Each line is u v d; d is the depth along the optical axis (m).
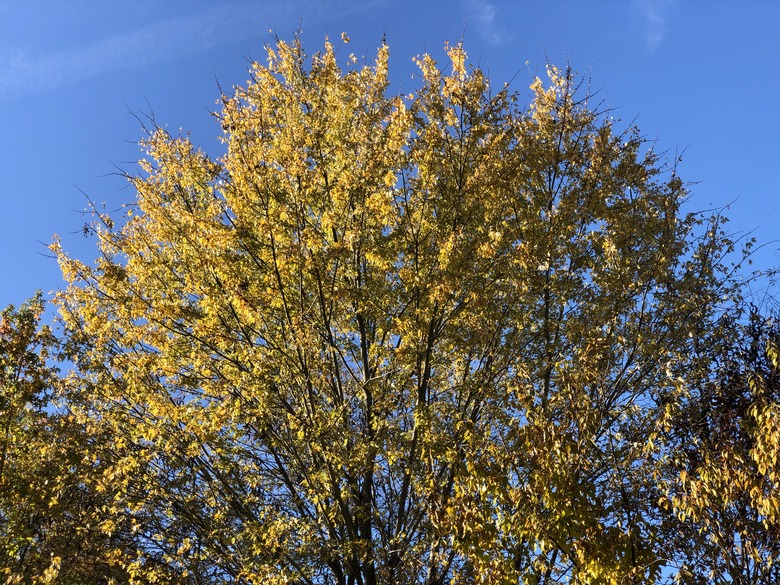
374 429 9.65
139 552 9.84
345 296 9.34
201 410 9.31
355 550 9.23
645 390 10.08
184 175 10.50
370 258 9.41
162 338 9.61
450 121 10.23
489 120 10.34
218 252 9.43
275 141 9.70
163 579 9.69
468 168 10.26
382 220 9.43
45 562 10.91
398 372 9.91
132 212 10.38
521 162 10.59
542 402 7.93
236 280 9.43
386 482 10.92
